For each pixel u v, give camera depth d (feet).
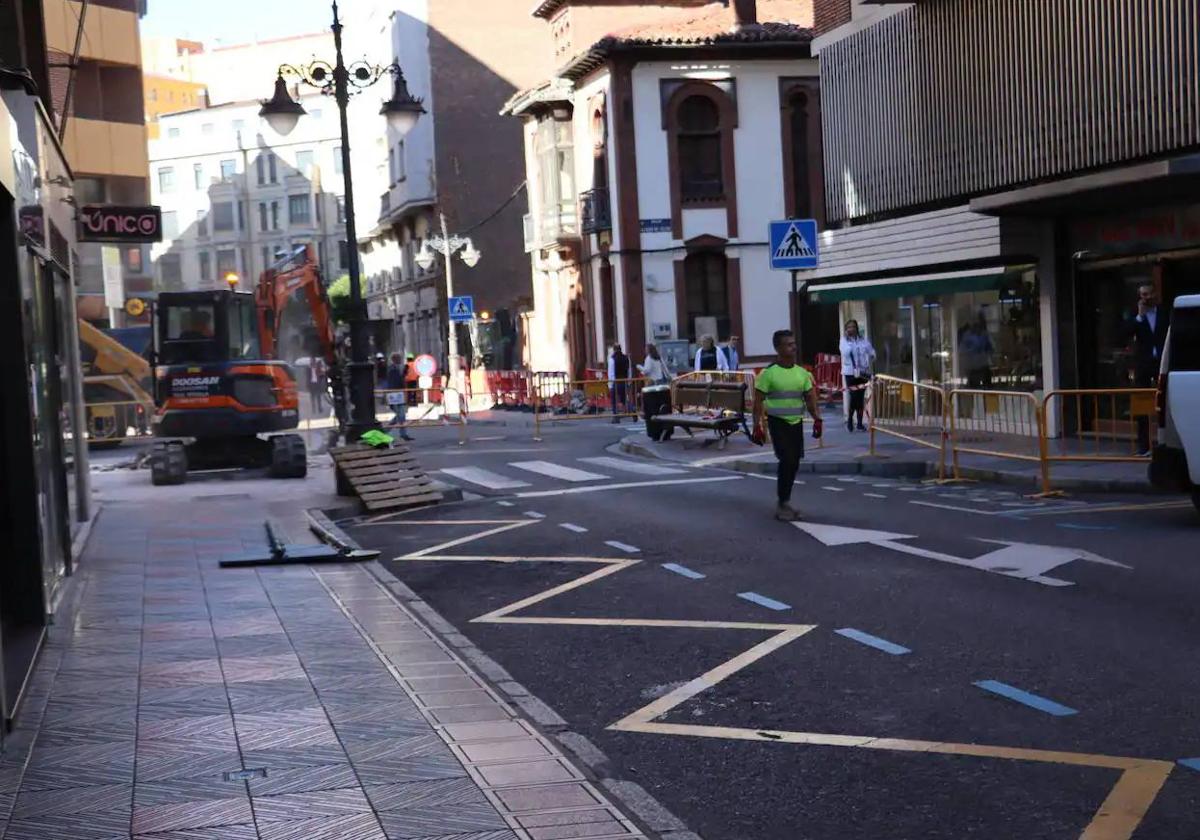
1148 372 59.77
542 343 164.66
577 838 17.07
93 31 145.07
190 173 356.18
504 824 17.61
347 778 19.74
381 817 17.95
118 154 147.84
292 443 76.48
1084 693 23.79
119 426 113.39
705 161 135.64
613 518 51.75
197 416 75.56
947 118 76.02
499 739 21.89
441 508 59.36
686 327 135.33
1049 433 67.72
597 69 137.69
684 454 79.10
